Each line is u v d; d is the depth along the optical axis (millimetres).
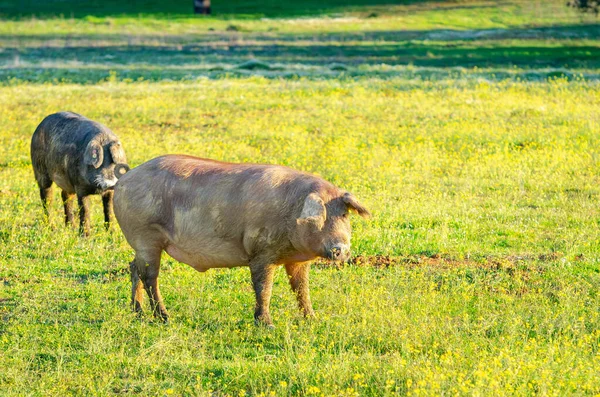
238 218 13547
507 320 13719
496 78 44719
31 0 90750
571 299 14789
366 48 61531
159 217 14062
